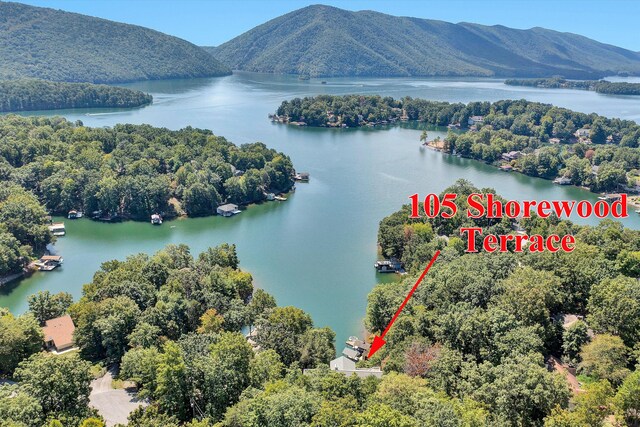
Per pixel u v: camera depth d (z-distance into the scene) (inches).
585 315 4148.6
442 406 2491.4
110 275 4756.4
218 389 3095.5
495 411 2797.7
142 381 3395.7
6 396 2792.8
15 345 3735.2
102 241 7480.3
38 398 2807.6
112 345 4010.8
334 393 2864.2
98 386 3688.5
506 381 2832.2
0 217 6668.3
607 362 3267.7
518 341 3316.9
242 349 3346.5
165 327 4173.2
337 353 4611.2
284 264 6668.3
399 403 2694.4
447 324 3572.8
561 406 2797.7
